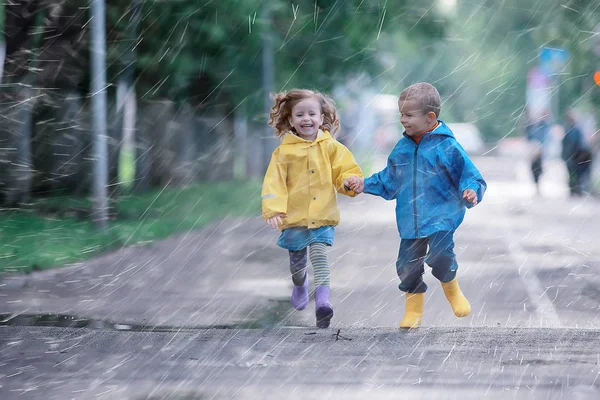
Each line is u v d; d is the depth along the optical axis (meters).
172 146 34.88
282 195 8.50
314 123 8.52
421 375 6.67
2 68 23.09
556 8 37.84
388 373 6.72
